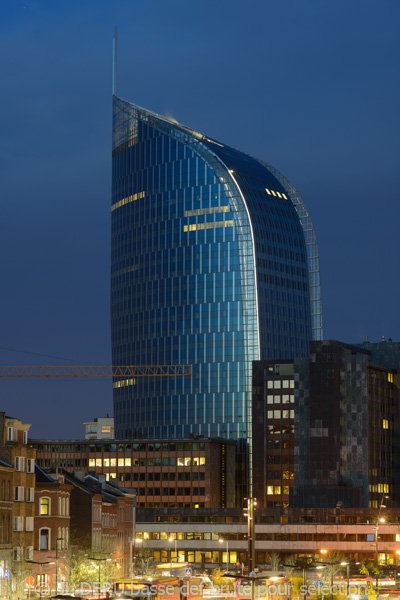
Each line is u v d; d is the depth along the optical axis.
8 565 152.12
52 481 176.88
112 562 186.25
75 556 170.50
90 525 194.62
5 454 161.25
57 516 174.50
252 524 132.75
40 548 171.75
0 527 153.62
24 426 170.00
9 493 158.38
